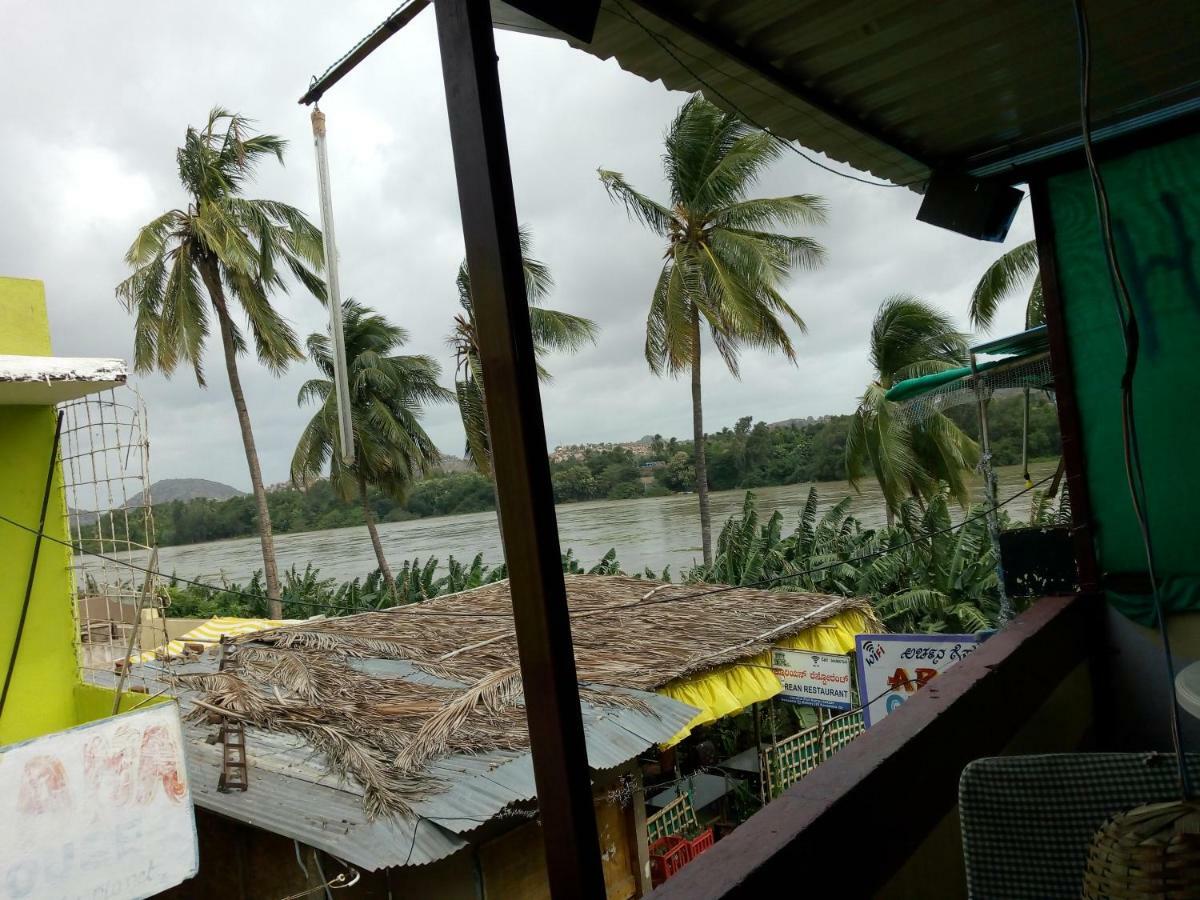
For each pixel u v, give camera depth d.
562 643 1.29
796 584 17.19
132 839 4.97
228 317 26.02
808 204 20.59
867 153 3.08
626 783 8.03
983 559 15.45
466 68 1.32
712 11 2.10
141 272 25.20
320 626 10.30
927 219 3.38
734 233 20.39
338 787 5.77
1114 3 2.21
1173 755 1.33
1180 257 3.16
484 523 60.41
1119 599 3.25
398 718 6.91
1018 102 2.82
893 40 2.31
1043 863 1.36
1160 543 3.21
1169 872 1.04
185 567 54.88
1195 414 3.17
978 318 19.33
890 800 1.82
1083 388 3.36
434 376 30.83
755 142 19.34
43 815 4.69
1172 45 2.51
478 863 6.29
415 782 5.74
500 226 1.30
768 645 9.62
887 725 2.05
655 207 20.73
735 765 11.44
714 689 8.83
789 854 1.47
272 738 6.68
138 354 25.75
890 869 1.78
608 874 7.71
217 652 9.53
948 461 19.25
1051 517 7.29
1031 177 3.42
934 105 2.77
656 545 44.72
